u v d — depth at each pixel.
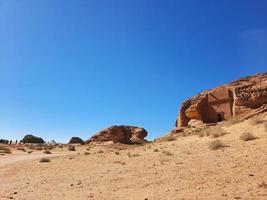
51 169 22.34
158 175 15.17
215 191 10.70
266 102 48.41
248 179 11.75
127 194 11.86
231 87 55.19
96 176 17.20
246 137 22.11
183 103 61.28
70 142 105.38
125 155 27.16
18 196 12.94
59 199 11.91
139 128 102.12
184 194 10.78
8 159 33.09
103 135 96.19
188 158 19.25
